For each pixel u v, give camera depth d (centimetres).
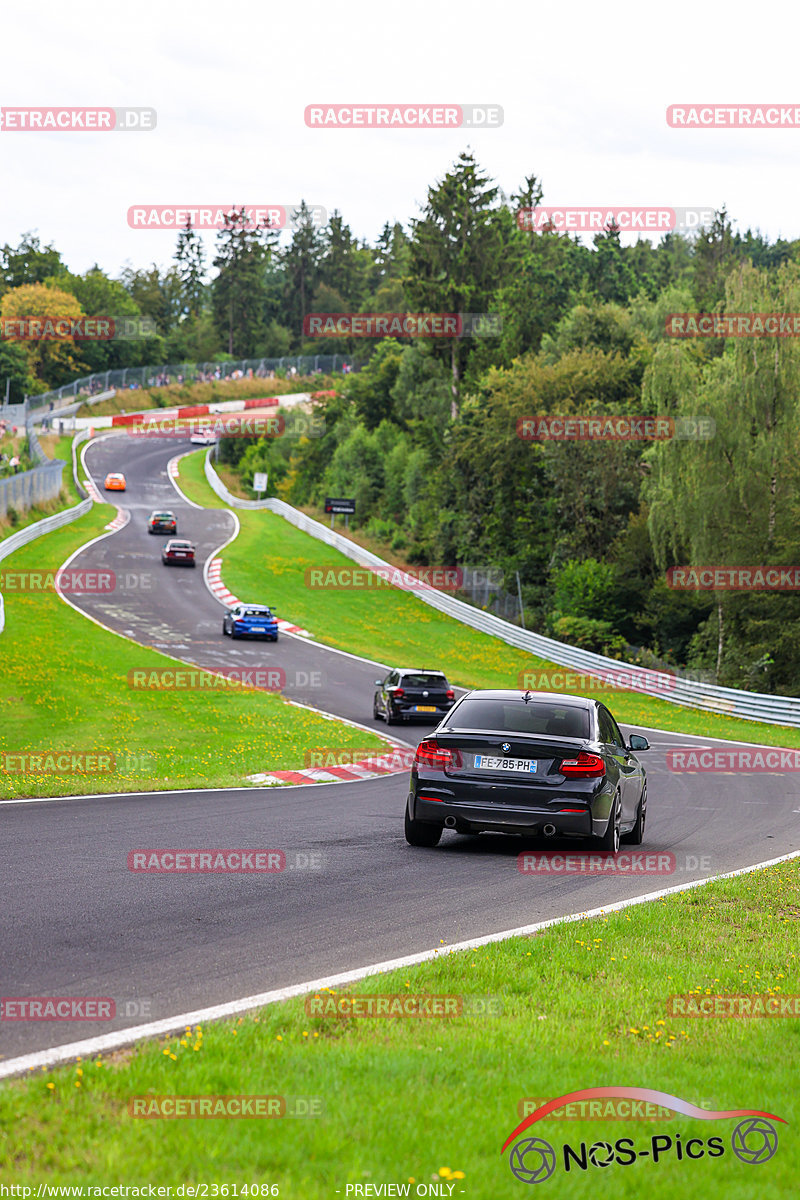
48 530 6109
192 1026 491
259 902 783
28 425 10019
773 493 4384
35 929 669
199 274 19088
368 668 3944
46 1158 340
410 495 7850
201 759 2091
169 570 5588
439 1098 405
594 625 4806
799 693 4175
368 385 9388
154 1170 334
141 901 766
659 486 4488
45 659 3164
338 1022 509
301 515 7425
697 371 4581
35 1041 469
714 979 622
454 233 8362
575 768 1040
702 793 1794
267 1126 371
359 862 977
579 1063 460
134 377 13112
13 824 1134
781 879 970
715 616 4600
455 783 1047
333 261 19025
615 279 11062
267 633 4244
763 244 14588
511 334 8231
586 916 771
